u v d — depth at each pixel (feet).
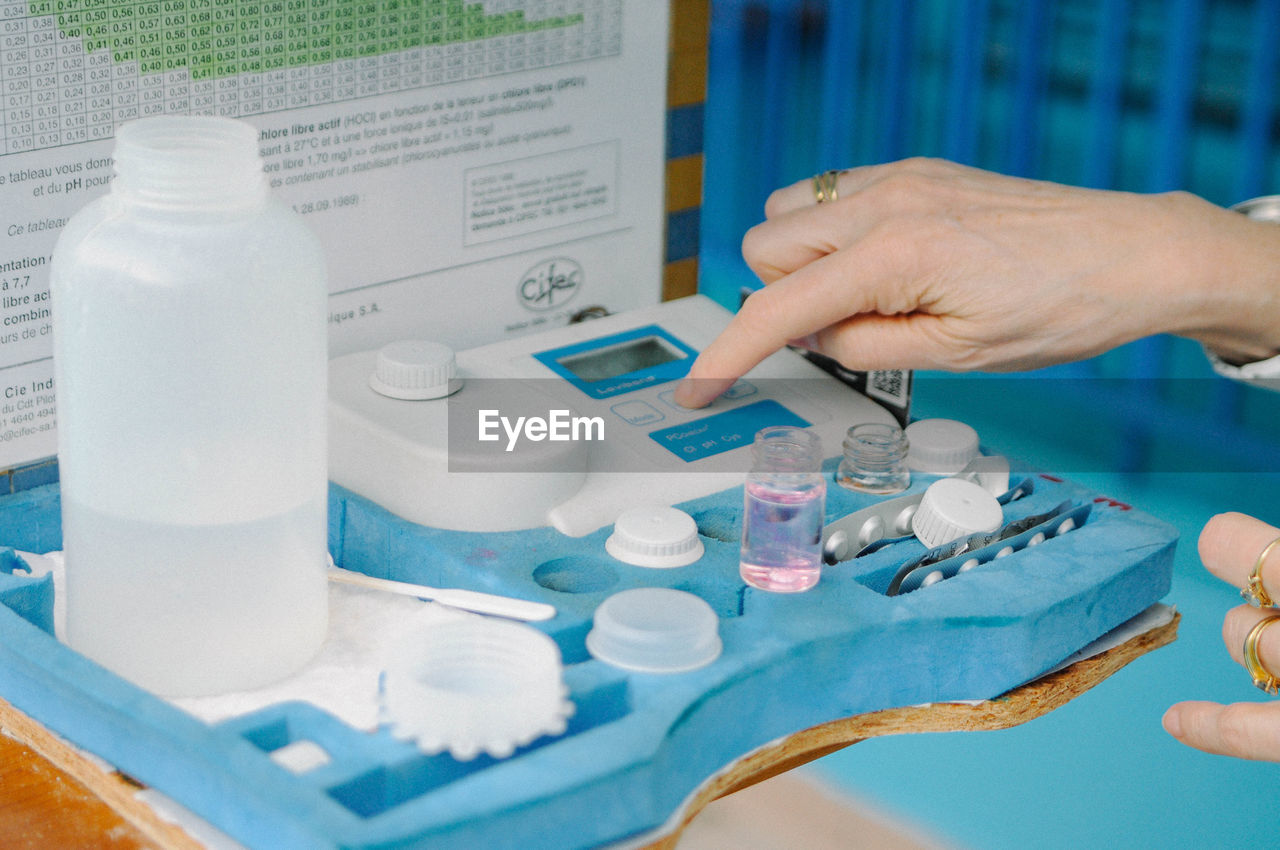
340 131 2.63
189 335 1.70
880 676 2.01
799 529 2.05
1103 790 4.69
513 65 2.87
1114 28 4.79
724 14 5.03
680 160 3.33
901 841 4.84
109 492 1.76
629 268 3.32
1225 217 2.56
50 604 2.00
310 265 1.83
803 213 2.67
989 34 4.97
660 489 2.40
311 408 1.86
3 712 1.93
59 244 1.80
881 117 5.26
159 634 1.79
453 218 2.89
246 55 2.44
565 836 1.54
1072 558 2.20
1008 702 2.08
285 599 1.86
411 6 2.65
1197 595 4.75
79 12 2.20
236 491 1.76
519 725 1.61
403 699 1.63
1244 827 4.68
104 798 1.76
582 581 2.18
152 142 1.76
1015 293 2.42
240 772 1.50
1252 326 2.59
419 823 1.42
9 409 2.30
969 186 2.60
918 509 2.32
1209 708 2.26
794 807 4.78
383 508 2.29
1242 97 4.63
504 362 2.77
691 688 1.75
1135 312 2.49
